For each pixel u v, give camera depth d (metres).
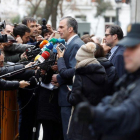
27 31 6.64
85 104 2.51
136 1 9.57
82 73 4.41
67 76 5.05
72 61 5.23
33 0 25.16
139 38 2.77
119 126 2.61
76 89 4.39
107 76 4.65
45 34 6.99
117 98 2.80
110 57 5.59
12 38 6.14
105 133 2.66
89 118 2.54
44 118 5.69
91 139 4.32
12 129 6.16
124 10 38.50
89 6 40.06
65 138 5.33
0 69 5.42
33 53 5.70
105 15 38.50
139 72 2.78
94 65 4.38
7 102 5.77
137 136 2.69
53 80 5.39
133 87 2.75
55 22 17.44
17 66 5.52
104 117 2.59
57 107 5.74
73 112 4.52
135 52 2.74
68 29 5.42
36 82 5.38
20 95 6.07
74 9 31.52
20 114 6.27
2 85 5.07
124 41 2.78
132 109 2.60
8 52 6.27
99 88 4.41
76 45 5.26
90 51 4.45
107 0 34.78
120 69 5.43
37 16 25.77
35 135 6.38
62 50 5.40
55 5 17.36
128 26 2.86
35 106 6.08
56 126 5.92
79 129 4.40
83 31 24.06
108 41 5.73
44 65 5.33
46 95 5.71
